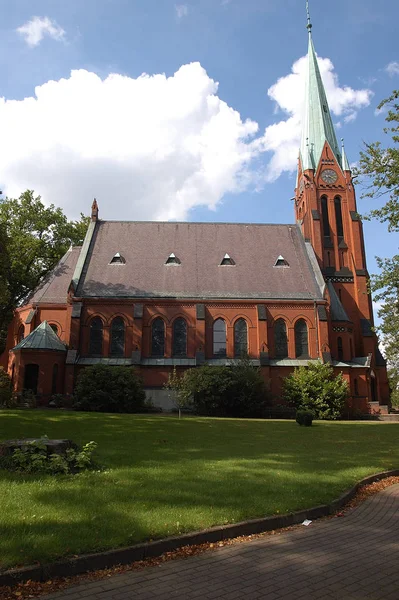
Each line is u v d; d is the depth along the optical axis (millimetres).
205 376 37812
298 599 5566
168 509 8273
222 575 6254
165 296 44969
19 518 7391
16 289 49969
